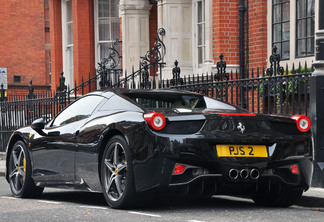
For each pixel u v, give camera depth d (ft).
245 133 25.12
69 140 29.43
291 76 34.32
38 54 117.19
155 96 28.14
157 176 24.62
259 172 25.22
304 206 28.60
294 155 25.90
